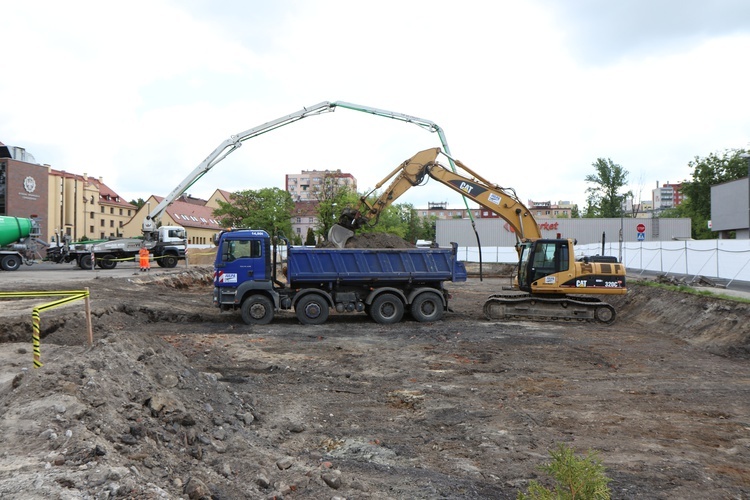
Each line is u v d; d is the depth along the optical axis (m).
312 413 7.41
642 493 5.02
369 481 5.19
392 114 20.64
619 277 16.52
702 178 56.81
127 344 7.07
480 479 5.30
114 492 3.82
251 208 68.19
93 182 80.19
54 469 4.11
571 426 6.91
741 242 19.19
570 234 50.38
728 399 8.15
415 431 6.73
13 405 5.25
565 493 3.51
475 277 38.06
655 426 6.93
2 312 13.61
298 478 5.03
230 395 7.40
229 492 4.56
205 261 45.31
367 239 18.66
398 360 10.74
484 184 18.72
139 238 34.69
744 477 5.41
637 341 13.03
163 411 5.79
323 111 22.42
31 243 32.84
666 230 49.91
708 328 13.06
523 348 11.98
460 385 8.89
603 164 70.38
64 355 6.66
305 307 15.49
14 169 55.34
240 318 16.47
